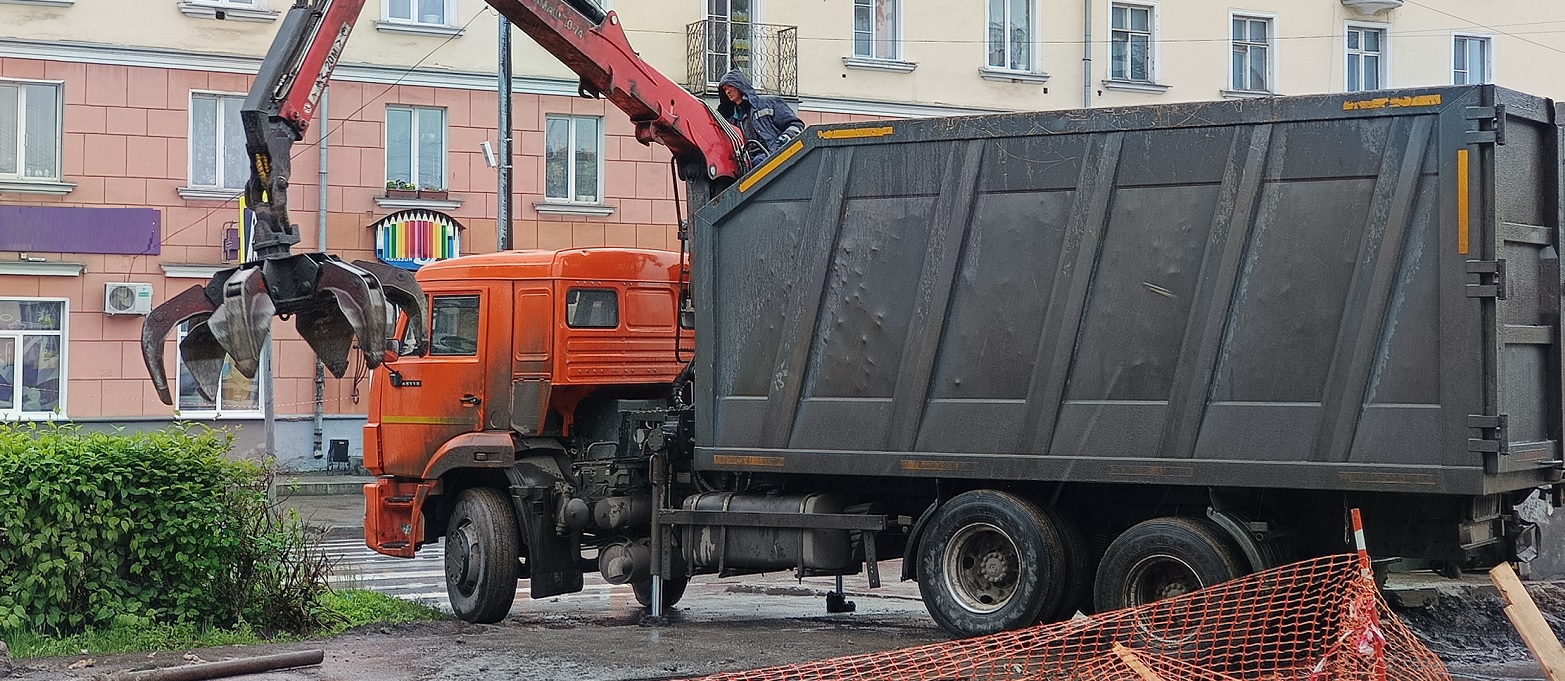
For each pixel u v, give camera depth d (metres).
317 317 8.30
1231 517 8.80
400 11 28.05
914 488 10.28
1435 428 8.26
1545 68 35.69
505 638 10.41
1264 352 8.73
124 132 25.97
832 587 14.16
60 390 25.61
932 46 30.95
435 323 12.05
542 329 11.58
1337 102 8.58
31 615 9.54
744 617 12.02
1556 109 8.80
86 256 25.73
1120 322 9.16
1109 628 9.01
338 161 27.31
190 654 9.21
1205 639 8.62
